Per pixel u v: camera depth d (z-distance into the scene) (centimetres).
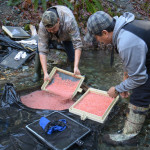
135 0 635
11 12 496
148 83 161
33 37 430
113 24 150
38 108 245
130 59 145
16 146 181
